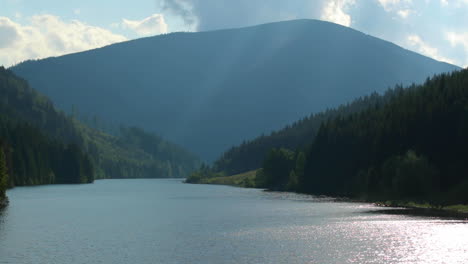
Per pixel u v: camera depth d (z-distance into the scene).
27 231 86.25
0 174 131.50
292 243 73.31
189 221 100.62
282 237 78.75
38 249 69.44
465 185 125.94
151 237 79.81
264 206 133.75
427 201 128.38
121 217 108.56
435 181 133.50
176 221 100.75
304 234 81.56
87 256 64.81
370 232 82.69
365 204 136.62
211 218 105.88
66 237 79.75
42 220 102.25
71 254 66.00
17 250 68.69
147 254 66.00
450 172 133.62
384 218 101.06
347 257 63.56
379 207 126.38
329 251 67.25
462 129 137.62
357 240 75.25
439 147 141.38
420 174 132.25
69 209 126.88
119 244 73.44
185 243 74.06
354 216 105.31
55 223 97.31
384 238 76.75
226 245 72.19
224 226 92.38
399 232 82.25
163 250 68.62
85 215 112.50
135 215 112.69
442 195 129.62
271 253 66.19
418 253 65.69
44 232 85.19
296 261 61.50
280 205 136.12
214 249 69.19
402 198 134.88
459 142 137.12
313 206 131.12
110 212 119.94
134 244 73.44
